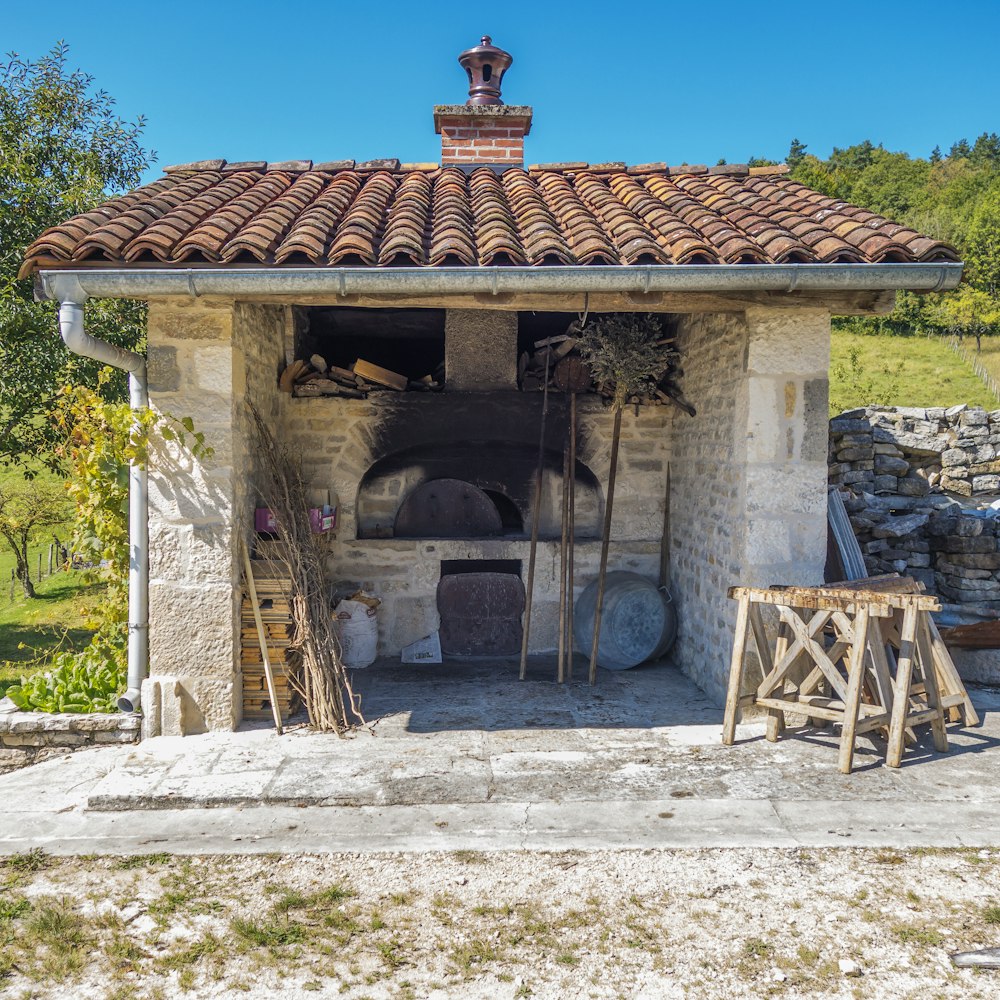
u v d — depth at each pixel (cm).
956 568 786
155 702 519
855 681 452
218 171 678
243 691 550
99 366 964
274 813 425
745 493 538
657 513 739
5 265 948
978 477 944
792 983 300
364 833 404
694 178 688
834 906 342
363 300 511
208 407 512
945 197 5269
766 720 531
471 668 695
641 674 680
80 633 1088
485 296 516
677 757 481
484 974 307
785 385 534
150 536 516
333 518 679
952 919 333
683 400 689
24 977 309
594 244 477
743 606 502
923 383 2555
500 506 783
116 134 1089
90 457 540
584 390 717
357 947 323
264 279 459
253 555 565
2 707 539
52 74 1044
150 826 416
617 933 329
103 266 462
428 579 726
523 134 774
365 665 697
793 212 560
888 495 904
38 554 1560
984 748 487
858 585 515
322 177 666
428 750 496
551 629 738
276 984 304
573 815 414
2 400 941
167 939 329
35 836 410
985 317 3145
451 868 374
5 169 960
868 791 432
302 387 693
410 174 684
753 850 383
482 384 705
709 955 315
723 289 475
